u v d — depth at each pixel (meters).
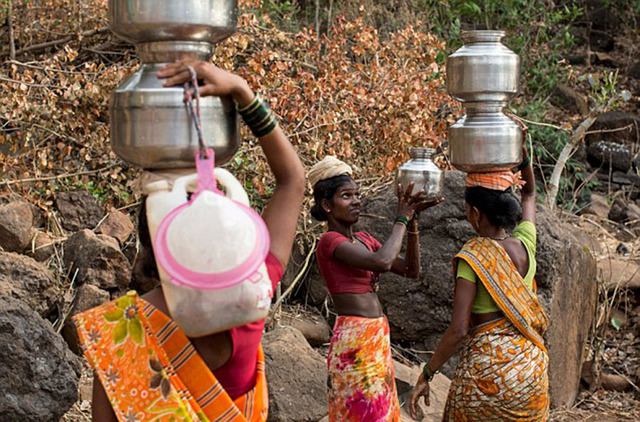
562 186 7.84
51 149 5.25
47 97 4.98
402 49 6.08
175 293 1.73
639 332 5.81
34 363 3.60
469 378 3.30
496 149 3.08
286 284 5.27
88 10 6.04
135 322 1.88
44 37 6.10
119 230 4.92
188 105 1.80
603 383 5.50
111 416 1.90
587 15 10.67
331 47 5.95
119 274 4.62
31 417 3.55
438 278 5.03
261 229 1.77
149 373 1.85
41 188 5.02
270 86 5.45
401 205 3.48
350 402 3.52
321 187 3.66
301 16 8.47
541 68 8.20
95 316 1.91
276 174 2.08
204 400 1.86
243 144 5.32
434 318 5.08
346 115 5.59
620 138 8.89
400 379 4.64
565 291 5.04
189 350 1.86
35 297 4.18
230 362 1.91
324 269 3.64
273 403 4.18
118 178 5.13
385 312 5.15
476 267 3.24
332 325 5.32
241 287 1.74
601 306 5.79
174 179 1.85
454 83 3.11
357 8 8.01
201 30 1.89
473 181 3.34
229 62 5.38
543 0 8.67
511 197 3.30
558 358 4.98
